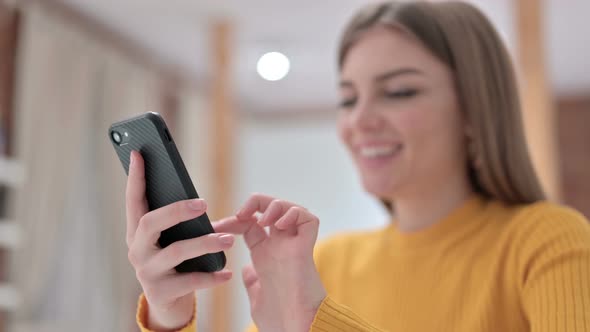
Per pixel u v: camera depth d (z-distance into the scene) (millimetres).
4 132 4023
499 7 4637
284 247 835
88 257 4590
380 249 1192
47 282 4266
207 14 4820
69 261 4449
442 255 1091
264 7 4723
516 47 4047
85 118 4754
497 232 1067
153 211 765
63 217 4398
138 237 773
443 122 1136
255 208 902
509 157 1121
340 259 1249
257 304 892
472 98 1130
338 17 4859
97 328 4613
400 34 1145
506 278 1000
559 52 5637
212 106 4801
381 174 1146
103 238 4695
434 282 1075
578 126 6711
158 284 800
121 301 4789
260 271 893
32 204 4156
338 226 6816
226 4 4668
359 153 1185
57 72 4504
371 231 1285
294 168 7082
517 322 976
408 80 1129
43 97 4336
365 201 6797
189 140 6156
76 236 4520
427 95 1131
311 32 5137
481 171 1137
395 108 1128
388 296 1115
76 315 4461
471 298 1026
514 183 1119
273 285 884
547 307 885
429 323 1045
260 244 897
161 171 790
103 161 4812
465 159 1167
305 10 4754
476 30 1147
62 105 4508
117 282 4762
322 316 793
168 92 5930
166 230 809
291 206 852
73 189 4527
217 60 4875
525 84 3891
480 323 988
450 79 1146
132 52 5375
